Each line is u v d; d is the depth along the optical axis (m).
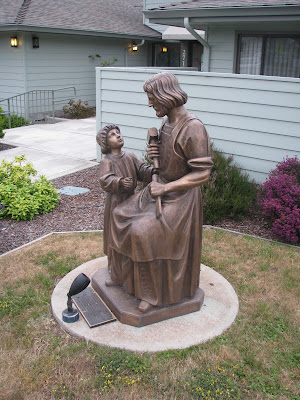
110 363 3.08
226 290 4.06
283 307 3.87
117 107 8.29
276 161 6.53
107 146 3.52
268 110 6.39
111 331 3.41
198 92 6.99
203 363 3.13
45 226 5.83
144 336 3.35
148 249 3.22
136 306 3.53
